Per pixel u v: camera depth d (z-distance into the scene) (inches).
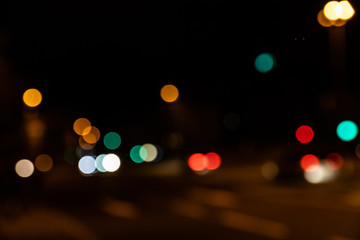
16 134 951.6
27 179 820.6
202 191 1060.5
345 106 1051.9
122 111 1067.3
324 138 1560.0
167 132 1509.6
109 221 692.7
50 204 924.0
